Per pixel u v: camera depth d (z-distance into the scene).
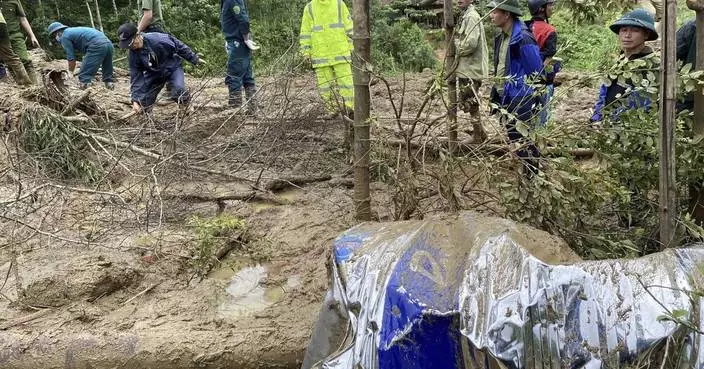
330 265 2.89
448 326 2.33
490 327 2.23
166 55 7.07
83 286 3.70
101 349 3.14
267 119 5.96
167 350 3.14
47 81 6.54
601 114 3.66
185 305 3.67
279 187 5.43
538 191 3.32
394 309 2.39
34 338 3.20
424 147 3.79
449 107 3.92
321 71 6.40
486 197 4.09
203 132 6.27
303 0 16.39
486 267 2.38
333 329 2.63
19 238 4.45
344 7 6.32
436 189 3.79
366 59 3.81
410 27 14.58
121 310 3.63
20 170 5.13
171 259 4.18
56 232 4.59
